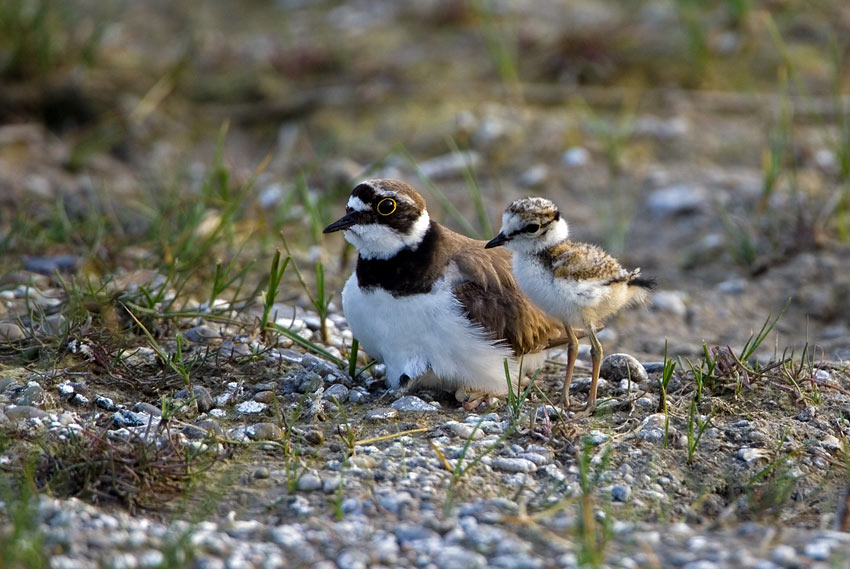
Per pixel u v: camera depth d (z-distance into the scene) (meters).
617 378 10.00
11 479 7.68
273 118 18.27
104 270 12.38
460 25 20.28
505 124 17.23
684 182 15.52
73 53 18.61
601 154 16.55
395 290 9.37
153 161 16.89
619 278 9.03
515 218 8.84
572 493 7.88
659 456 8.48
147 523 7.27
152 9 22.22
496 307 9.38
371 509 7.55
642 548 6.97
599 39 18.59
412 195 9.48
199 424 8.83
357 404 9.44
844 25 19.08
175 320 10.60
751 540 7.11
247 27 21.41
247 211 14.63
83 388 9.27
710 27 19.20
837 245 13.43
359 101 18.23
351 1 22.08
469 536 7.17
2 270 12.15
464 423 8.98
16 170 15.91
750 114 17.25
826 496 8.12
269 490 7.82
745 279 13.22
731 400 9.43
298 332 11.02
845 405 9.38
